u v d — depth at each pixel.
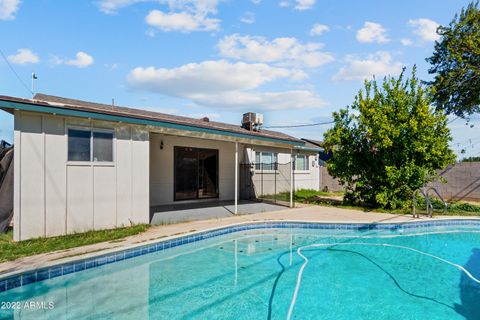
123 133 7.53
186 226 7.66
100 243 5.85
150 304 4.15
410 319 3.78
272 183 15.89
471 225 9.18
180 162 12.03
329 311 4.00
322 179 20.78
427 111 10.16
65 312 3.87
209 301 4.27
